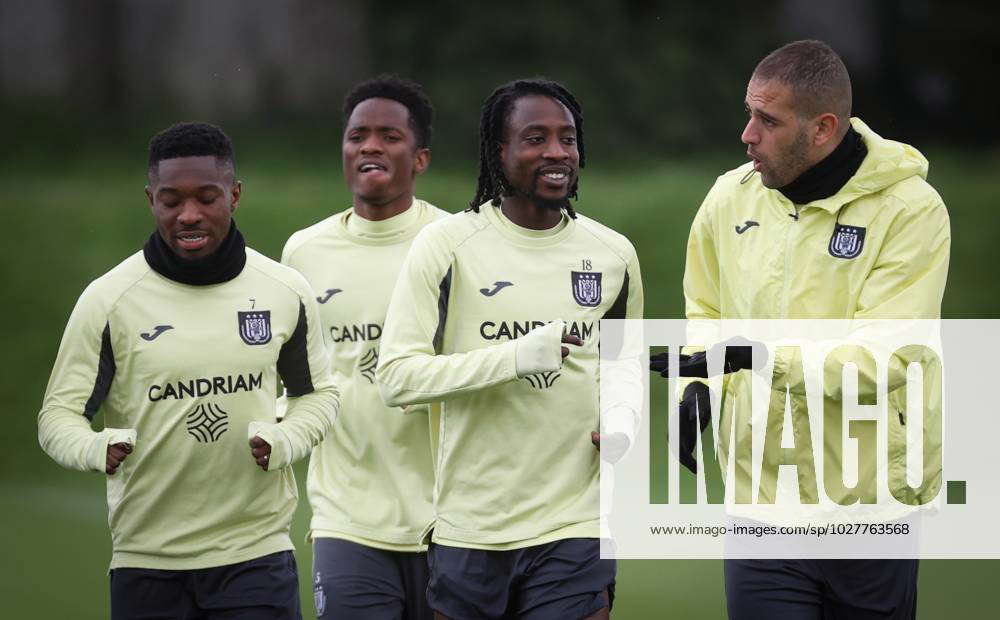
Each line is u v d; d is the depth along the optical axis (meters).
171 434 18.44
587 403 18.48
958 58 86.12
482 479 18.23
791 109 17.61
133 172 77.06
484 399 18.17
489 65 83.44
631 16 85.25
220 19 91.06
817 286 18.11
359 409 21.58
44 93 88.44
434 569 18.61
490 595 18.31
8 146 80.00
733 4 86.38
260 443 18.17
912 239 17.84
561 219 18.86
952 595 30.36
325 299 22.03
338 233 22.44
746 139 17.97
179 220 18.12
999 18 85.56
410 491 21.22
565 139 18.14
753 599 18.66
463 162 79.56
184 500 18.62
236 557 18.66
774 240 18.34
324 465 21.97
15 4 89.31
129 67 90.44
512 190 18.47
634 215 61.22
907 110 86.38
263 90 89.25
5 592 30.36
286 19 90.06
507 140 18.23
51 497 43.53
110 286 18.47
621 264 18.91
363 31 88.62
